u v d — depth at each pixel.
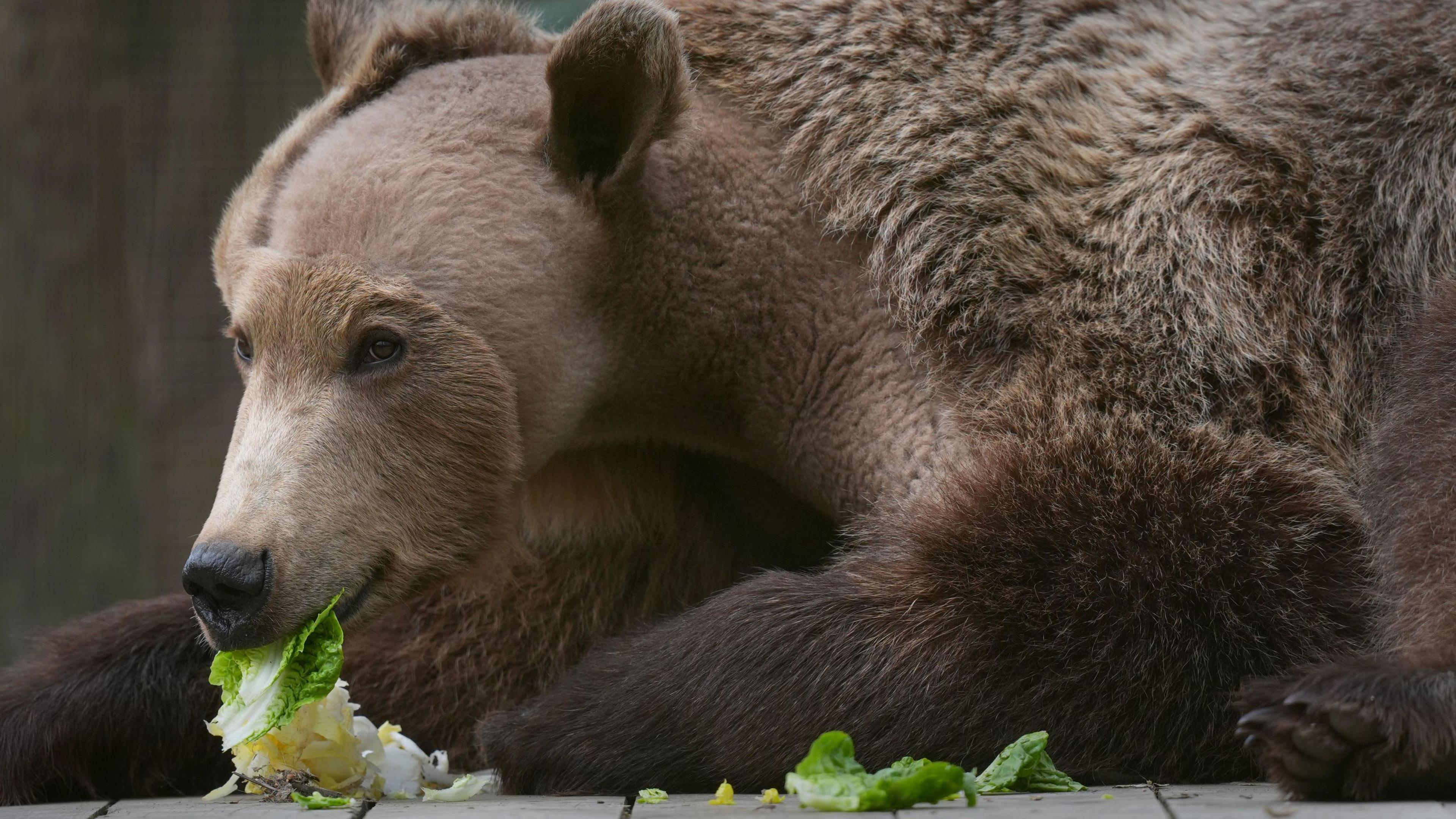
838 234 8.66
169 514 22.95
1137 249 8.30
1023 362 8.17
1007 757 6.96
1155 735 7.35
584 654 9.34
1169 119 8.68
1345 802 6.04
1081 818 5.73
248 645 7.22
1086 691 7.32
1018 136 8.69
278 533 7.26
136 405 19.69
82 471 19.22
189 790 9.05
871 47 8.86
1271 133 8.56
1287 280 8.34
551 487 9.18
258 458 7.41
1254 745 6.22
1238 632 7.36
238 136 23.95
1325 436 8.13
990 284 8.31
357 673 9.55
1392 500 7.23
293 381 7.63
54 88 19.17
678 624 7.94
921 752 7.32
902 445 8.38
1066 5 9.10
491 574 8.93
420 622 9.61
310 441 7.49
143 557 19.62
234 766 8.80
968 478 7.77
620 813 6.40
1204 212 8.38
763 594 7.74
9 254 19.11
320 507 7.42
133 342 19.75
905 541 7.71
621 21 7.82
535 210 8.09
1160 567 7.44
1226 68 8.85
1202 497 7.60
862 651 7.45
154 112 23.78
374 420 7.66
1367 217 8.45
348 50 9.41
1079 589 7.41
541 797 7.52
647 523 9.47
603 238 8.29
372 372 7.68
